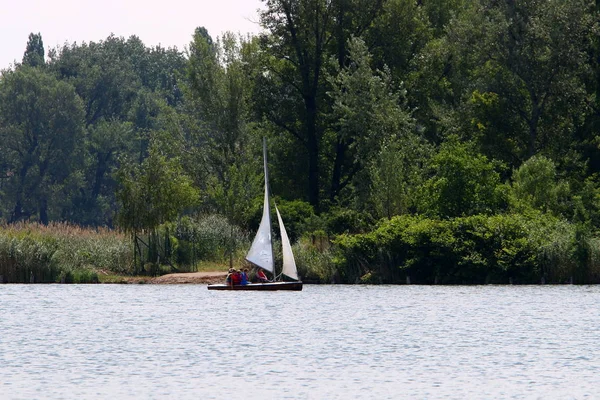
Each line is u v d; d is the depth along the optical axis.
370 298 199.50
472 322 158.38
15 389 103.75
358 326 154.38
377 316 167.75
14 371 114.06
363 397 99.94
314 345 134.12
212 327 153.75
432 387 104.81
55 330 149.88
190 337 142.12
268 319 164.00
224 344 135.12
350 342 136.88
